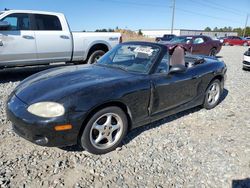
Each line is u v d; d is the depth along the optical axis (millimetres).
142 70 3758
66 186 2660
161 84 3738
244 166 3182
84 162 3084
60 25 7348
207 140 3832
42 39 6941
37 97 2986
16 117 2906
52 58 7281
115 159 3195
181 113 4895
